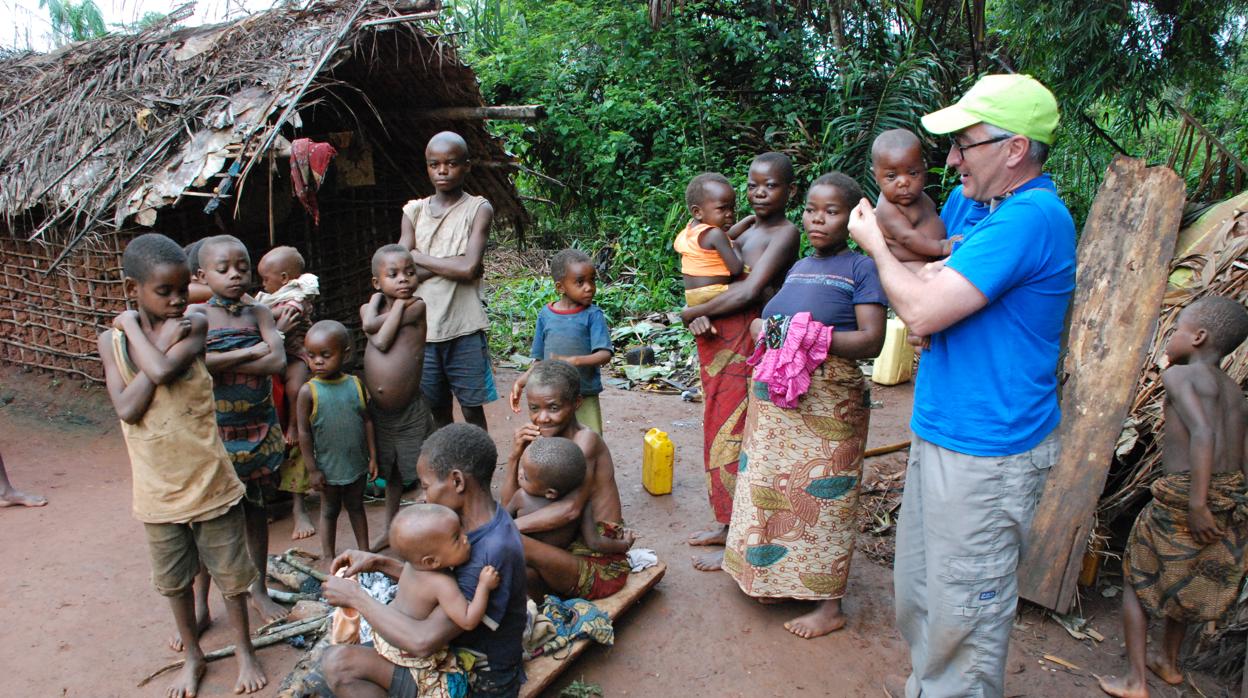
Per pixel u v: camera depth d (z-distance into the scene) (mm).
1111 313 3307
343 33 4762
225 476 2760
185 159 4473
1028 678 3051
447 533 2262
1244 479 2822
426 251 4246
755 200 3564
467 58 10875
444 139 4145
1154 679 3066
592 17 10938
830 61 10500
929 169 8820
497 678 2482
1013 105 2191
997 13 8672
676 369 6941
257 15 5352
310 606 3262
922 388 2473
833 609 3311
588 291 4051
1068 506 3336
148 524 2689
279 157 4582
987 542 2348
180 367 2586
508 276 10180
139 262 2523
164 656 3059
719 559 3771
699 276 3699
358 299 6391
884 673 3061
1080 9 6387
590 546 3174
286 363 3668
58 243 5141
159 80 5078
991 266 2152
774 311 3119
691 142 10508
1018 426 2281
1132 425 3574
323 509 3705
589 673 3014
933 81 8977
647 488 4613
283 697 2629
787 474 3168
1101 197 3389
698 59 10953
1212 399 2809
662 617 3371
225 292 3254
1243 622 3049
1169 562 2846
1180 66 6703
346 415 3578
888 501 4340
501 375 6711
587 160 10570
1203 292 3707
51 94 5480
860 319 2961
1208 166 5016
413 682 2367
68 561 3693
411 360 3818
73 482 4523
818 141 10000
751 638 3246
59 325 5535
